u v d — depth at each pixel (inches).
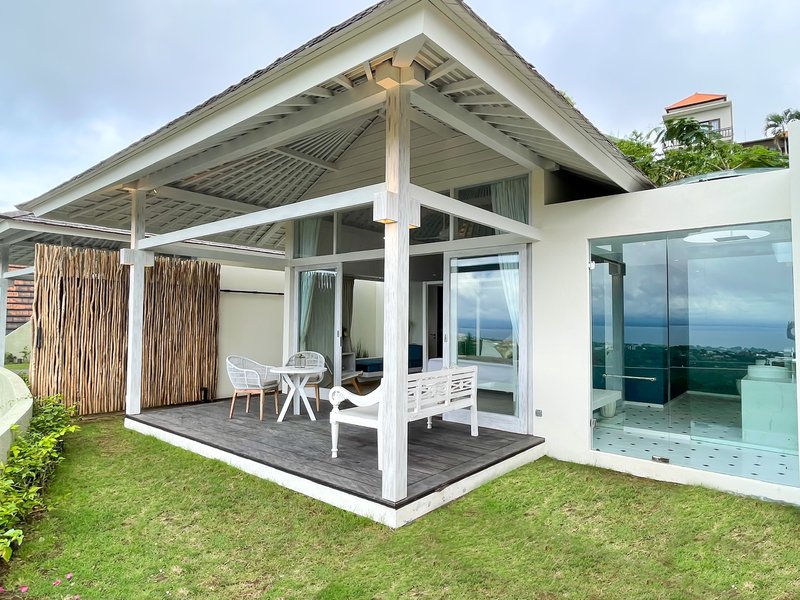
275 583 99.0
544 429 190.7
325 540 116.0
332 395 157.2
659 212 170.2
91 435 209.3
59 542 114.5
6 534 100.7
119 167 185.0
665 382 172.9
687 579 101.7
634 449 176.1
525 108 124.2
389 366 124.6
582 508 136.7
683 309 170.4
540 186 194.9
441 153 222.1
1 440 139.5
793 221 135.2
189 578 100.5
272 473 152.1
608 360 183.8
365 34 101.6
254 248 364.8
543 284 193.8
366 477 140.2
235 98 132.1
